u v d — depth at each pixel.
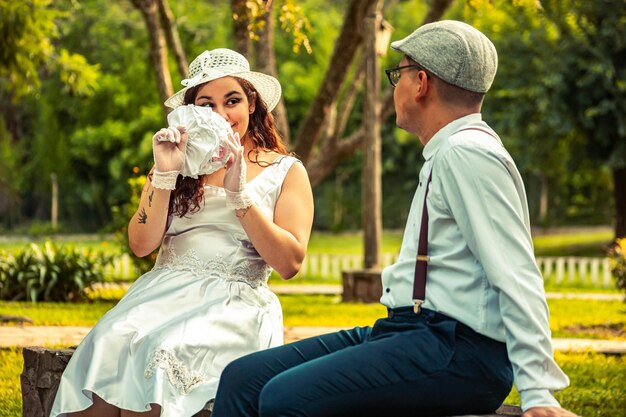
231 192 3.75
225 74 4.18
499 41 27.19
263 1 10.34
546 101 25.70
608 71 25.06
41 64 15.70
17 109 41.00
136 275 14.69
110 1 40.28
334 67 15.57
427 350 2.94
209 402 3.70
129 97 40.50
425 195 3.08
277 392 2.96
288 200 4.14
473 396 2.96
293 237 3.92
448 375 2.93
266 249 3.84
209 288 4.02
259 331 4.01
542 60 26.11
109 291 15.75
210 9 38.28
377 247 15.12
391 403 2.94
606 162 26.77
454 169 2.96
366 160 15.18
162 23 16.00
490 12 26.81
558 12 25.20
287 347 3.33
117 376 3.73
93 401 3.73
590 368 8.12
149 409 3.63
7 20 14.36
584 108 26.08
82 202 44.09
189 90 4.27
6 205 44.06
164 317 3.90
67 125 42.91
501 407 3.36
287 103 41.50
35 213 44.84
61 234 41.97
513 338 2.82
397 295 3.11
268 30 15.41
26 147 43.22
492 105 28.34
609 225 40.94
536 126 27.50
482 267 2.96
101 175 43.75
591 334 10.99
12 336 9.06
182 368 3.70
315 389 2.93
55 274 14.14
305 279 21.92
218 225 4.09
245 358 3.30
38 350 4.33
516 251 2.87
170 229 4.13
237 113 4.17
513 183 2.95
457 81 3.08
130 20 40.38
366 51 15.17
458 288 2.97
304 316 11.96
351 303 14.51
